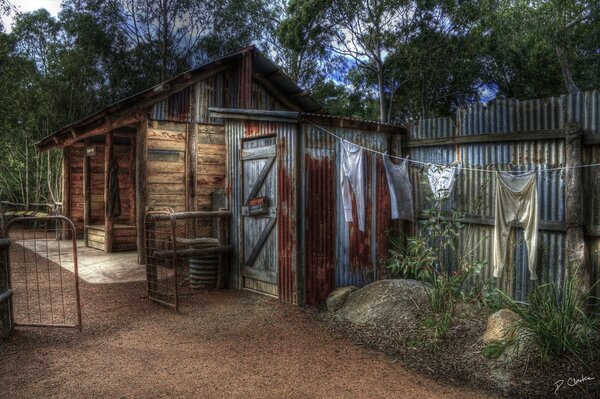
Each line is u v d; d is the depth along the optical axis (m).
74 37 22.28
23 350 4.25
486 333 4.49
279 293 6.23
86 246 11.15
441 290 5.26
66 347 4.37
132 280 7.31
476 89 18.59
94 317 5.35
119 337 4.70
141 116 8.76
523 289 5.54
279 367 4.01
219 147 9.91
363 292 5.78
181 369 3.89
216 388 3.54
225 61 9.84
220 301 6.20
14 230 15.31
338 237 6.28
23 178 20.31
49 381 3.59
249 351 4.39
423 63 17.42
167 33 23.53
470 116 6.04
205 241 7.06
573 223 4.93
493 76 18.27
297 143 5.89
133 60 22.98
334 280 6.23
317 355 4.34
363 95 20.25
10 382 3.55
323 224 6.11
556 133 5.15
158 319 5.34
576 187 4.92
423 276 5.93
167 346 4.46
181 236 9.08
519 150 5.56
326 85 22.58
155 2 22.91
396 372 4.00
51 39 22.45
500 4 17.98
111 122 8.70
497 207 5.61
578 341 4.09
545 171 5.31
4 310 4.54
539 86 17.94
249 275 6.76
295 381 3.72
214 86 9.88
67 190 12.83
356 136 6.47
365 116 21.16
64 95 20.72
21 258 9.39
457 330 4.76
